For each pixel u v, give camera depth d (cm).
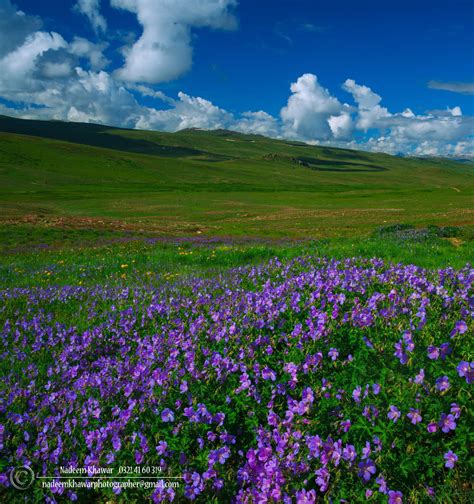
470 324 482
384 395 385
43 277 1633
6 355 689
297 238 4012
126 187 15725
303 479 353
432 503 326
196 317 723
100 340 708
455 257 1516
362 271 755
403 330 477
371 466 331
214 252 2006
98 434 418
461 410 366
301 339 508
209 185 17650
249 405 438
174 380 480
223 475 373
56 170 19425
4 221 5131
